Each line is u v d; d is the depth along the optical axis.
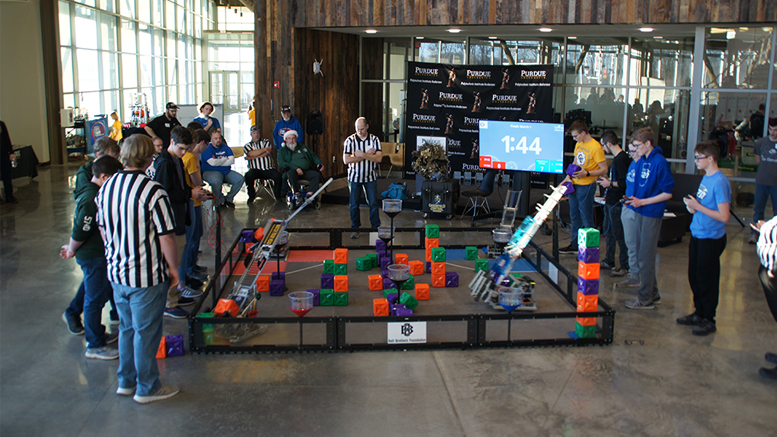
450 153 11.84
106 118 16.19
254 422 3.46
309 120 11.24
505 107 11.34
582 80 11.55
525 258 6.79
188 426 3.42
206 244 7.55
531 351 4.45
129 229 3.41
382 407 3.63
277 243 5.75
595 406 3.65
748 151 9.16
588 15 9.08
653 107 11.00
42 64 14.45
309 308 4.34
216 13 32.16
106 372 4.09
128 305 3.65
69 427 3.40
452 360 4.29
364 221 9.02
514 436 3.32
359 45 13.02
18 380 3.96
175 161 5.07
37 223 8.59
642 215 5.24
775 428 3.42
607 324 4.55
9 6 13.88
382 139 13.38
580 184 6.93
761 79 8.97
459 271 6.45
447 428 3.40
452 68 11.51
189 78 27.38
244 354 4.36
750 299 5.65
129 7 19.84
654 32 10.23
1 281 6.03
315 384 3.92
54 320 5.03
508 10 9.42
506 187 11.63
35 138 14.43
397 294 5.19
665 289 5.93
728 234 8.31
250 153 10.24
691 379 4.02
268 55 10.98
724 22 8.63
